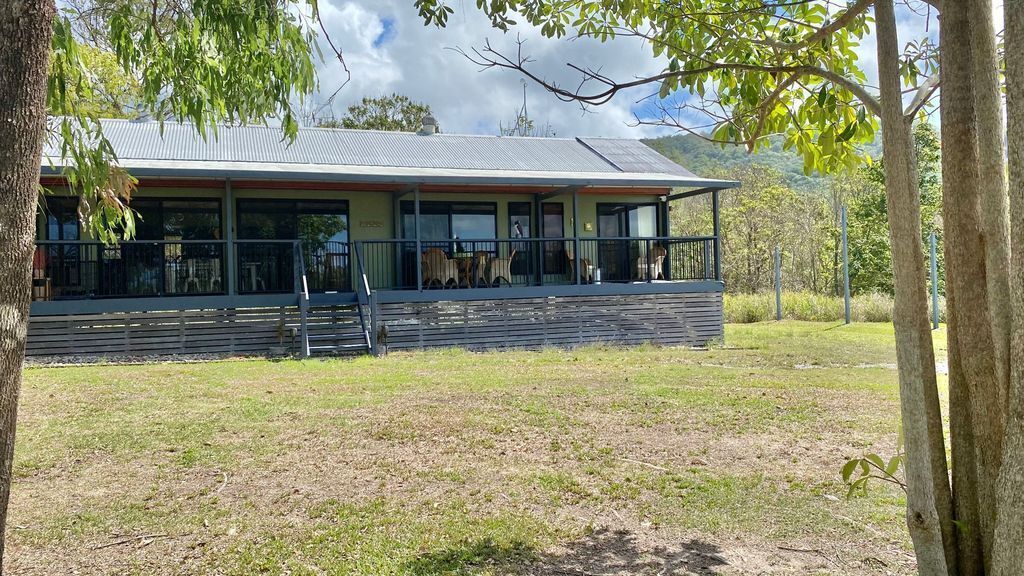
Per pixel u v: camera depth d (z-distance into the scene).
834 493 4.69
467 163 17.16
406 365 11.48
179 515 4.39
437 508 4.50
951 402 2.59
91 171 4.97
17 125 2.09
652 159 19.39
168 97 5.33
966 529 2.53
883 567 3.56
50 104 4.67
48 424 6.84
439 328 14.68
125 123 16.64
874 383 9.23
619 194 18.22
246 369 10.95
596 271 16.53
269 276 15.10
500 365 11.46
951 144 2.45
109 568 3.65
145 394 8.55
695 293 16.41
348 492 4.83
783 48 3.32
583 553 3.80
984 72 2.23
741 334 17.67
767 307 22.92
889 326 19.19
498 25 3.95
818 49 3.73
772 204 36.59
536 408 7.54
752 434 6.33
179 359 12.69
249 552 3.83
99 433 6.47
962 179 2.43
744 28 3.80
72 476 5.20
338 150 17.11
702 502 4.55
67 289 13.07
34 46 2.12
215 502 4.63
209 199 15.05
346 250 16.09
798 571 3.53
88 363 12.14
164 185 14.62
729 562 3.66
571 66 3.18
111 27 5.02
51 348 12.40
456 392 8.62
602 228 18.12
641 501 4.59
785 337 16.56
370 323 13.75
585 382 9.40
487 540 3.98
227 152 15.80
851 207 30.84
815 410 7.33
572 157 18.86
